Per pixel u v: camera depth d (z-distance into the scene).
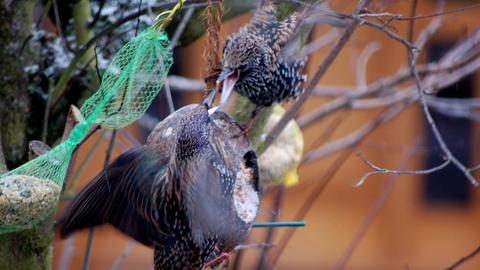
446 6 15.44
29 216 7.60
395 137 16.34
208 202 6.71
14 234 8.26
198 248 7.04
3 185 7.54
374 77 16.12
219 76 8.77
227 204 7.13
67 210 6.92
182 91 15.91
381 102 13.35
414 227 16.88
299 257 16.52
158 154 7.12
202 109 7.06
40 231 8.22
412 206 16.80
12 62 9.52
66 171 7.88
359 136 13.20
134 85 7.89
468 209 16.86
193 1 9.54
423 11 15.23
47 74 9.76
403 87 15.73
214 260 7.40
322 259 16.52
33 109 9.71
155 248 7.24
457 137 16.44
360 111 16.17
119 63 7.82
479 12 15.55
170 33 10.66
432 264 16.78
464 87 16.53
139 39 7.77
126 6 10.29
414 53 9.30
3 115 9.47
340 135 16.22
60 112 9.78
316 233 16.58
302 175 16.22
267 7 10.20
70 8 10.30
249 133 10.49
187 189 6.77
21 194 7.52
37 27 9.92
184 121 6.95
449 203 16.91
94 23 9.98
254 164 7.90
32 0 9.69
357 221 16.61
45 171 7.75
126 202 7.06
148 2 9.42
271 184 10.89
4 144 9.47
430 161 16.52
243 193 7.89
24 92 9.59
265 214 12.30
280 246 13.21
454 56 13.22
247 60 9.84
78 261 15.93
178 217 7.02
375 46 15.21
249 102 10.55
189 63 16.08
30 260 8.31
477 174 16.53
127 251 11.35
